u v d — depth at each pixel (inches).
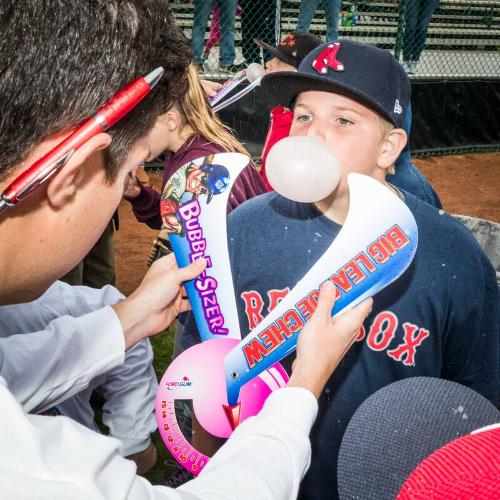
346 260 45.6
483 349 56.0
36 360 45.4
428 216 52.5
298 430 33.9
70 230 28.7
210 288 49.5
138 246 225.6
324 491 55.3
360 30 468.1
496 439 21.8
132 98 26.5
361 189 45.1
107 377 68.4
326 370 40.0
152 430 71.4
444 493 20.6
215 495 27.2
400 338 52.2
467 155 358.0
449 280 51.6
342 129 51.2
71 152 25.6
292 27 412.5
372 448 31.5
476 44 501.4
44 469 22.4
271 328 46.5
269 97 59.1
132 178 97.9
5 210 26.0
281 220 54.3
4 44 24.1
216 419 46.4
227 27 321.7
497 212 276.7
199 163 49.5
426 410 31.8
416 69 372.8
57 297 56.7
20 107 24.6
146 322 49.4
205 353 47.6
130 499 24.0
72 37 25.0
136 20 27.5
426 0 356.5
